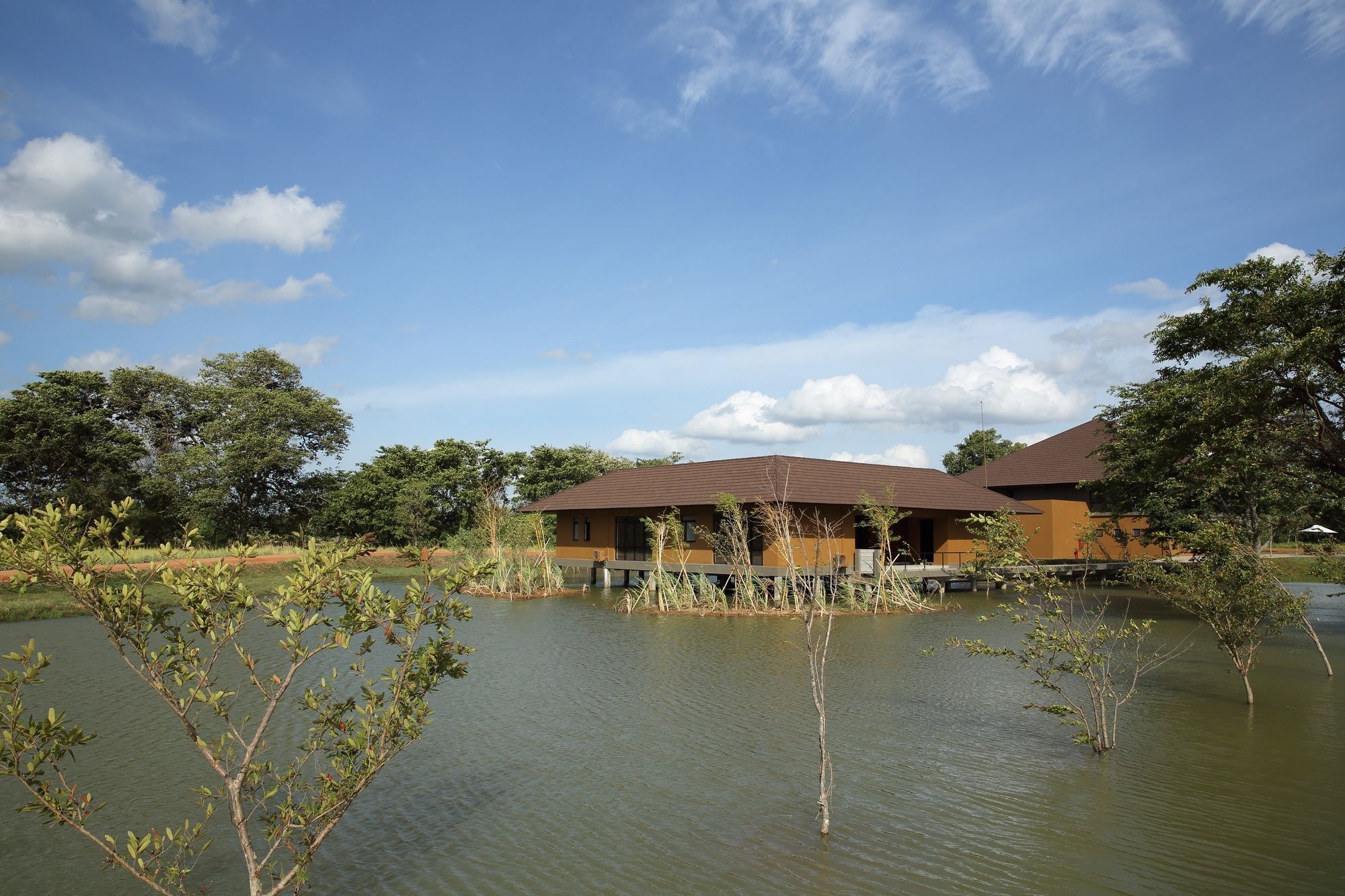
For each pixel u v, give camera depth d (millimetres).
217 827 7691
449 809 7922
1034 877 6391
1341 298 14508
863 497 25203
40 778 8883
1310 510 22922
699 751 9625
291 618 5488
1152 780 8508
